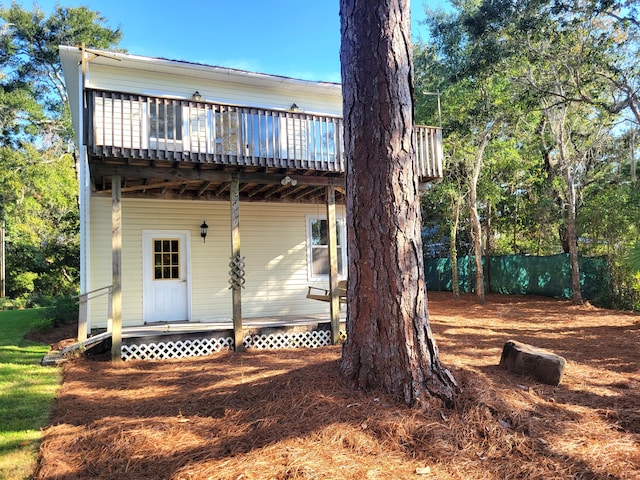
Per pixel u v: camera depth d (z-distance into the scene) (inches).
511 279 717.9
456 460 120.0
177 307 389.4
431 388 153.2
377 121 162.9
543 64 503.8
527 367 193.8
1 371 248.2
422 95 582.6
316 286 440.5
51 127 914.1
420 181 386.0
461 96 560.1
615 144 618.5
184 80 392.5
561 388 183.2
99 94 267.4
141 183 344.2
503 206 798.5
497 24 475.5
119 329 276.2
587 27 469.1
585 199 637.9
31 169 780.0
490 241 800.3
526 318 456.4
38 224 866.1
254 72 391.2
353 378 161.5
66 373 244.7
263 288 420.5
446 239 889.5
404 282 158.6
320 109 445.1
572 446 128.3
